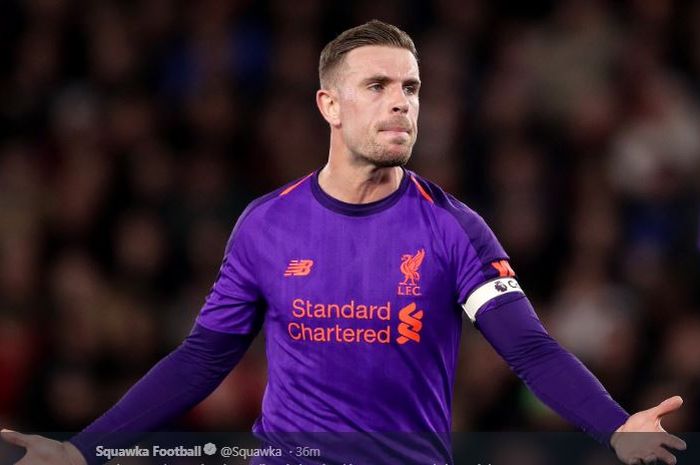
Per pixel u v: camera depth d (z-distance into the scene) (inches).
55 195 1358.3
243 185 1380.4
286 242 555.2
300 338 551.5
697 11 1513.3
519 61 1486.2
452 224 546.9
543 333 534.6
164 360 584.7
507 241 1279.5
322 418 551.8
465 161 1378.0
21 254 1256.2
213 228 1289.4
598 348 1173.1
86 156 1395.2
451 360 561.3
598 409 506.6
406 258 545.6
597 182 1341.0
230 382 1043.9
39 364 1160.8
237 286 565.9
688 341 1127.6
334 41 561.3
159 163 1369.3
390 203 553.6
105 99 1473.9
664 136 1397.6
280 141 1418.6
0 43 1520.7
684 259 1291.8
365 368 546.3
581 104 1433.3
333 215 554.6
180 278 1261.1
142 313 1214.9
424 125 1385.3
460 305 552.7
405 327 542.9
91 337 1179.3
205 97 1457.9
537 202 1311.5
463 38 1517.0
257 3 1531.7
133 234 1268.5
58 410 1126.4
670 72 1483.8
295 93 1460.4
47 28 1524.4
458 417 1032.8
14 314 1200.2
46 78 1494.8
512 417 1024.9
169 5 1537.9
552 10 1528.1
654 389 1104.2
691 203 1346.0
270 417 566.6
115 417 573.0
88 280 1226.6
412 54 550.9
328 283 548.1
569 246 1282.0
